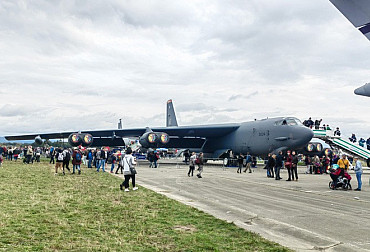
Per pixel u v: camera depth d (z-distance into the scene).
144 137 26.44
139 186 12.79
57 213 7.39
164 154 63.84
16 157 33.94
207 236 5.80
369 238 5.88
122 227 6.34
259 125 26.16
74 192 10.82
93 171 20.98
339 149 31.81
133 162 11.42
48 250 4.85
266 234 6.13
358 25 4.63
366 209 8.84
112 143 35.25
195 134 30.48
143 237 5.66
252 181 16.34
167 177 17.64
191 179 16.70
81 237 5.59
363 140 32.75
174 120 40.34
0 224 6.20
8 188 11.27
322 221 7.21
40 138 31.45
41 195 9.92
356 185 15.84
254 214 7.91
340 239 5.81
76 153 18.30
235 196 10.91
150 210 8.00
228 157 30.69
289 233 6.21
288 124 23.50
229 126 28.81
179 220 6.99
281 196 11.12
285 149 23.70
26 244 5.13
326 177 20.30
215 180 16.36
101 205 8.52
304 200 10.29
